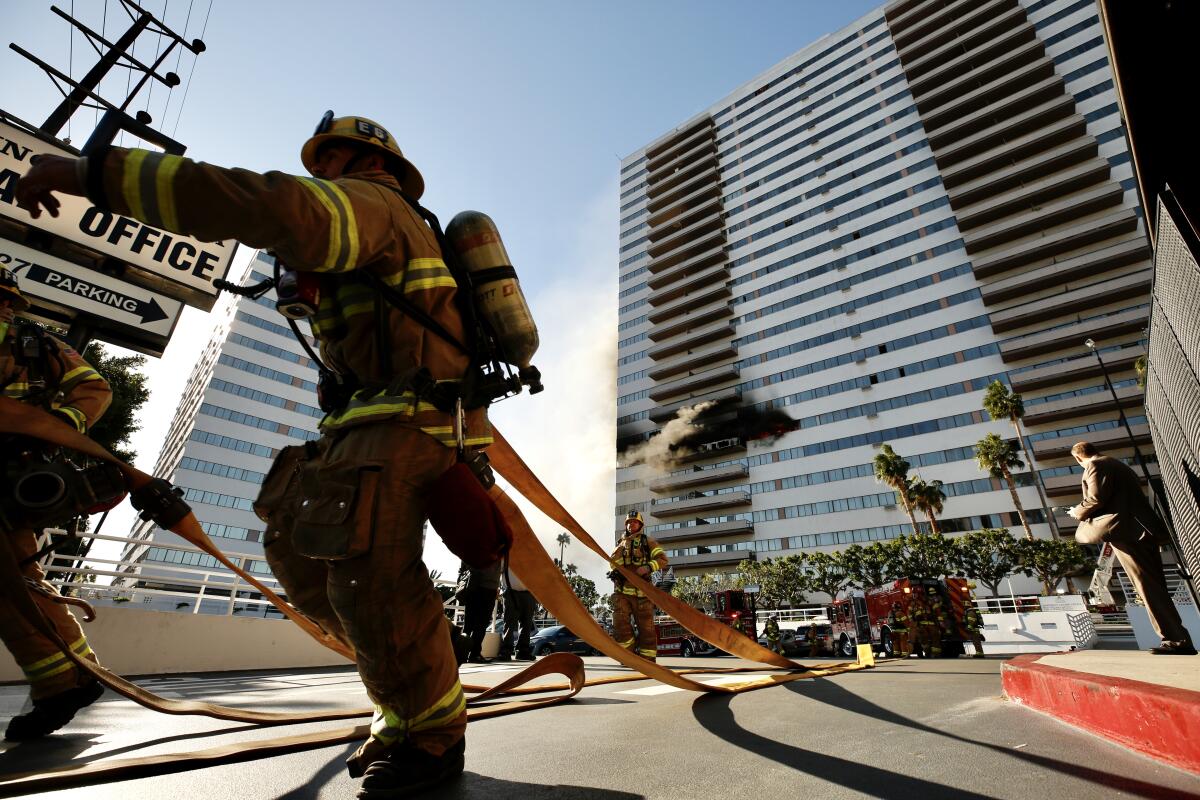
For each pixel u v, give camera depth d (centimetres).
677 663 877
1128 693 152
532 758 170
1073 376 4788
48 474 178
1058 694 202
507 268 173
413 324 146
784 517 5897
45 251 720
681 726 221
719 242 7831
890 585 1119
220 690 392
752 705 271
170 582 553
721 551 6153
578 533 218
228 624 586
